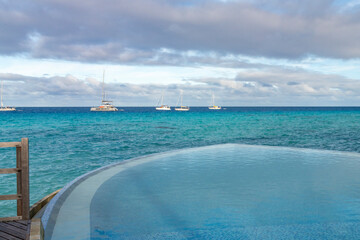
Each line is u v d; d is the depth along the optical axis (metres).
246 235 2.31
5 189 7.10
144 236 2.30
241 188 3.73
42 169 9.54
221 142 18.72
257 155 6.49
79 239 2.23
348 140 19.41
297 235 2.31
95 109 104.19
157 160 5.85
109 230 2.41
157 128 30.27
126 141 18.59
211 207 2.99
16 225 2.56
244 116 62.38
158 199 3.25
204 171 4.80
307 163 5.57
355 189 3.70
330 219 2.65
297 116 61.44
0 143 2.59
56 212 2.80
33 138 19.86
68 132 24.94
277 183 4.01
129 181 4.08
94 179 4.18
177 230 2.41
